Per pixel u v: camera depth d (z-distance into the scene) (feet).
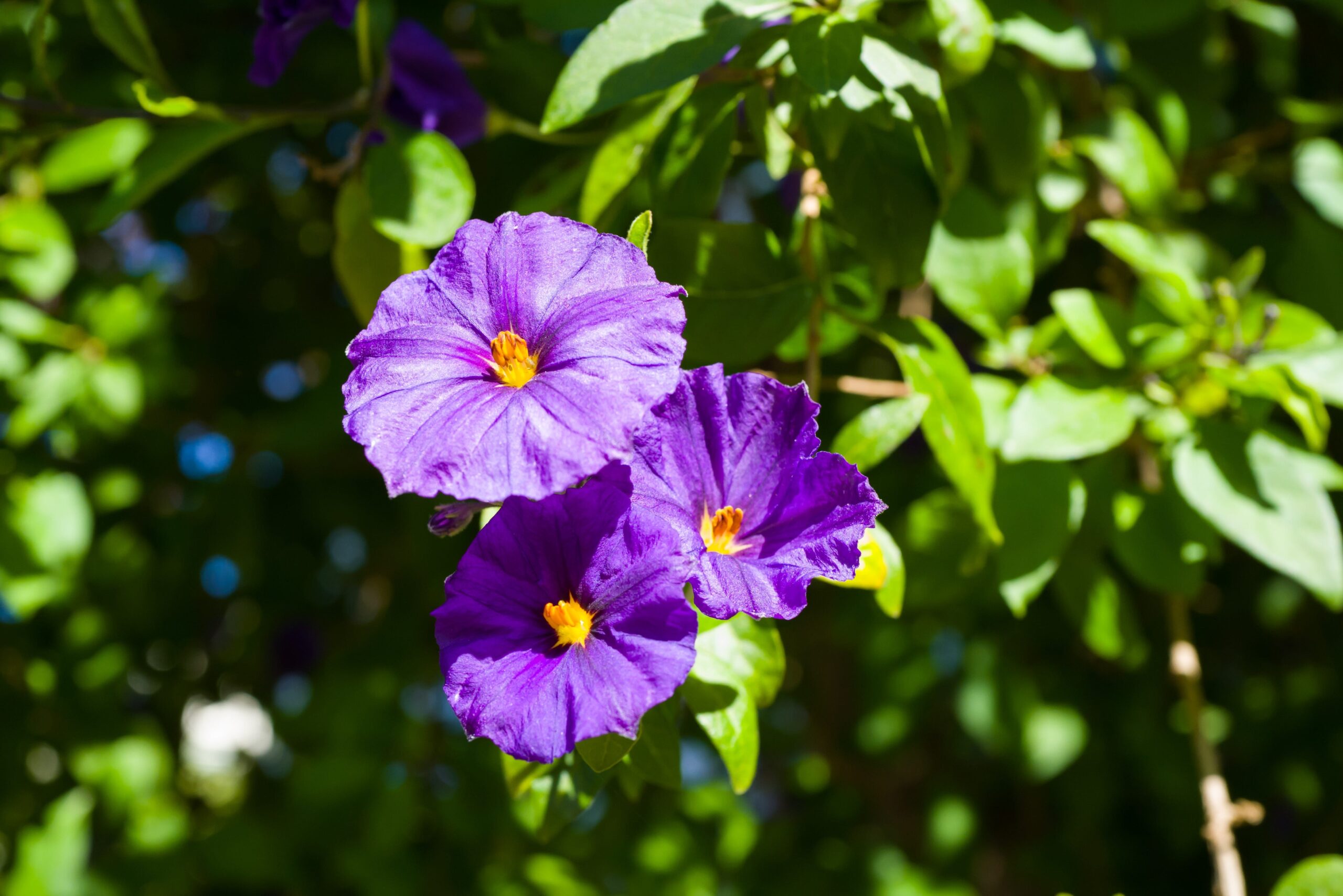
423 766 1.44
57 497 1.22
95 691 1.47
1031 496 0.90
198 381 1.55
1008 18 0.90
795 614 0.69
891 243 0.84
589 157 0.93
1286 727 1.47
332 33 1.27
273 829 1.42
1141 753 1.46
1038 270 0.99
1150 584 0.93
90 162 1.05
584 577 0.68
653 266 0.85
